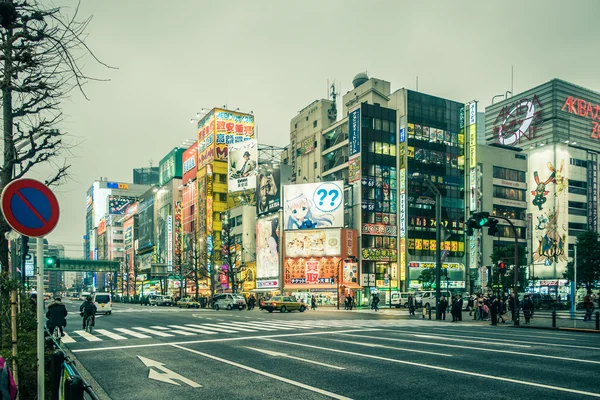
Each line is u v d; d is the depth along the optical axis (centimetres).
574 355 1172
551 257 6956
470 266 6297
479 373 926
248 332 1867
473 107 6569
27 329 771
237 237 7094
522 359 1106
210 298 5997
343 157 6481
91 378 925
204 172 8175
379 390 785
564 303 4253
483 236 6694
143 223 11762
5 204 507
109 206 16650
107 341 1574
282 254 5809
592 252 4850
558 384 815
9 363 653
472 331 1930
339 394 760
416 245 6019
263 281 6022
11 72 687
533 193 7281
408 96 6297
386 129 6184
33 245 3766
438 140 6450
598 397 716
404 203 5997
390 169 6109
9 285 704
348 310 4353
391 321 2602
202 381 883
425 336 1689
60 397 526
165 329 2039
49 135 990
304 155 7438
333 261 5481
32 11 605
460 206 6506
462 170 6619
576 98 9338
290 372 961
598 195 7512
